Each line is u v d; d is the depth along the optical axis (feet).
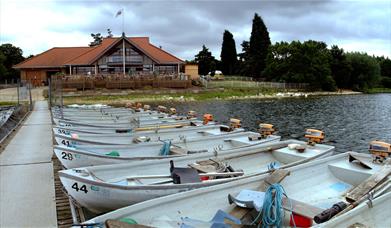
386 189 18.26
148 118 49.19
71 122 44.42
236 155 25.46
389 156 23.76
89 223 13.71
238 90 170.09
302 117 88.63
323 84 217.97
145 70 163.73
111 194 18.33
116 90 141.38
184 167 21.91
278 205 15.34
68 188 19.21
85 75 144.36
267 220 15.19
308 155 25.91
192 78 174.40
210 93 153.89
